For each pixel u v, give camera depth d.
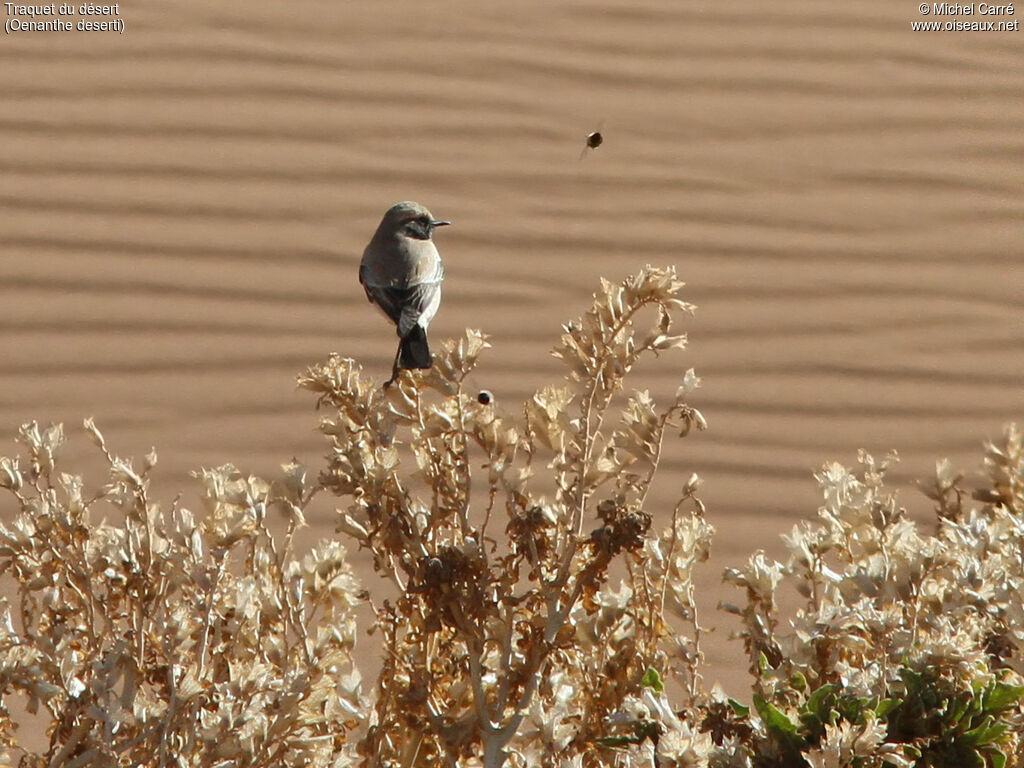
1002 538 6.01
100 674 5.27
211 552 5.40
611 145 16.70
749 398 13.50
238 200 15.63
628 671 5.69
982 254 15.70
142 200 15.49
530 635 5.51
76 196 15.47
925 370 14.08
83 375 13.43
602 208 15.84
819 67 18.30
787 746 4.93
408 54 17.75
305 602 5.74
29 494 7.89
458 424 5.57
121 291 14.45
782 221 15.95
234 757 5.10
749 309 14.70
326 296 14.62
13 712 8.07
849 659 5.66
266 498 5.55
